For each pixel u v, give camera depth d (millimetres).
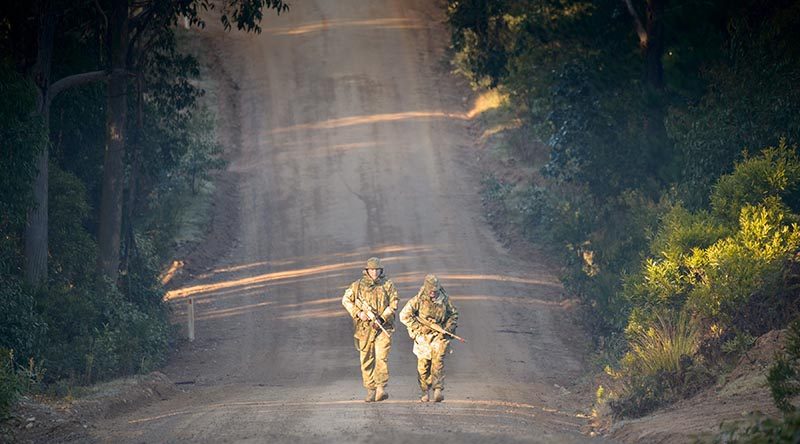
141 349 84625
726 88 81312
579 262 101312
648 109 98562
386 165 163750
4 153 71250
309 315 108250
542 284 119750
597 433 45031
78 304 81125
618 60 105062
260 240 138625
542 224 135625
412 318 54031
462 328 101500
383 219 144500
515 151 165250
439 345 53438
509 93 150125
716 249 59344
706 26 94500
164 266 124188
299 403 55188
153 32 103125
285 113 184250
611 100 102125
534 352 92375
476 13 115625
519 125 169125
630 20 107375
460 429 42000
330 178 159250
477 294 115000
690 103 93875
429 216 145375
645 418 46062
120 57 92438
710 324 57062
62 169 98812
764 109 77312
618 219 99125
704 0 94500
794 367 43781
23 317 71750
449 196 152875
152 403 62219
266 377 81312
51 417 49188
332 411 49469
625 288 67000
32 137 72312
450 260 128625
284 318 107375
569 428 47031
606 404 53031
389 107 186750
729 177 67250
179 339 99562
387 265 126688
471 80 188250
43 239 81500
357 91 192750
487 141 173000
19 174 72125
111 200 94000
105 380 74188
